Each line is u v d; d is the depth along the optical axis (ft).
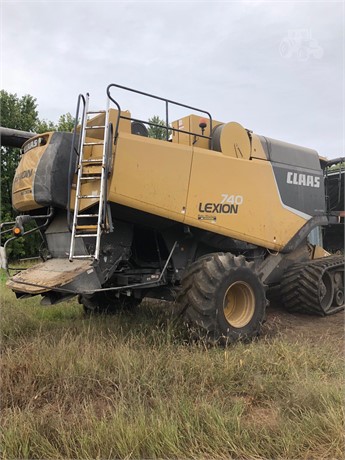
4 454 8.93
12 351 14.90
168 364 13.44
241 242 20.58
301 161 24.03
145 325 18.75
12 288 16.84
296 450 9.05
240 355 14.57
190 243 19.47
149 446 9.04
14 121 75.77
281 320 22.27
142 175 16.35
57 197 17.06
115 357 13.58
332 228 30.42
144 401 11.16
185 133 18.79
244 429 9.68
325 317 23.08
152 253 20.81
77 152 17.26
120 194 15.85
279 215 21.91
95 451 8.98
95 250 15.89
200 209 18.07
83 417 10.36
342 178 28.32
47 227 19.42
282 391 11.91
